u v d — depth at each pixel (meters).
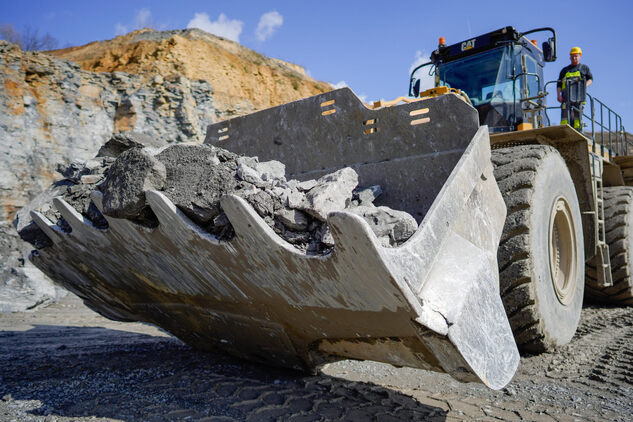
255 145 3.48
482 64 5.20
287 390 2.38
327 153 3.05
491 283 1.96
